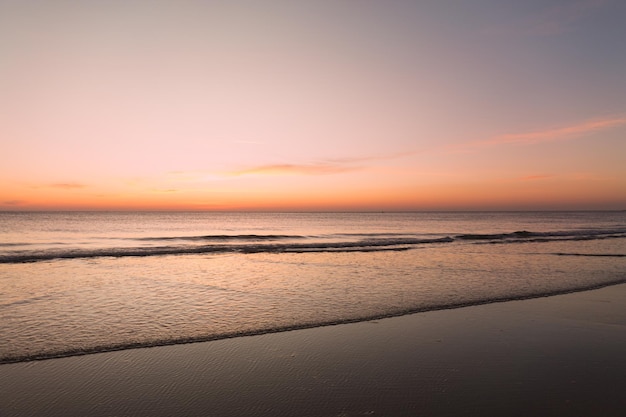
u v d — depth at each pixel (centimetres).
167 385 595
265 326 893
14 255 2162
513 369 672
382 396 569
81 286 1330
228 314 990
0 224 6956
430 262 2030
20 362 669
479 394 579
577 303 1152
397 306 1088
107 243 3216
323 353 736
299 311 1026
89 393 565
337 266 1869
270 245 3009
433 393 580
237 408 529
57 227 6041
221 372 645
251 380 616
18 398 546
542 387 604
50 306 1049
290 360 700
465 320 965
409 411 527
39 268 1727
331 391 582
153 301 1122
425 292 1276
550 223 9194
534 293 1277
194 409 525
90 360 684
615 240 3684
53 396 554
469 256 2314
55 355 703
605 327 920
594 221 10856
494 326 920
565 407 543
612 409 541
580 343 809
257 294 1228
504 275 1619
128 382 603
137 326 880
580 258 2222
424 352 747
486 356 731
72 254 2239
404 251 2608
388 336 838
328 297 1192
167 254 2353
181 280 1466
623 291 1332
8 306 1044
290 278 1523
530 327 912
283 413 517
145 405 534
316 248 2803
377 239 3819
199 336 817
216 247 2775
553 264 1967
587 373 659
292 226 7388
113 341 780
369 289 1316
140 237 4012
